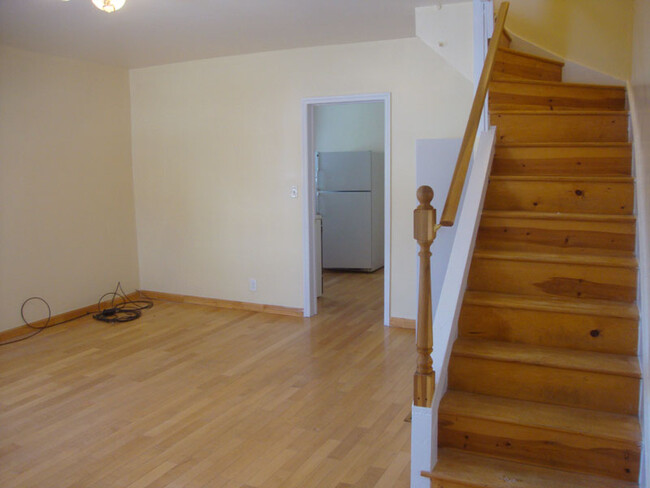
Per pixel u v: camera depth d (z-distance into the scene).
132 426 2.95
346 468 2.52
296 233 5.00
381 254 7.59
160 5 3.46
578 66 3.96
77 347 4.26
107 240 5.43
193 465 2.55
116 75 5.46
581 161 3.08
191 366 3.83
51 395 3.35
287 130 4.91
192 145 5.37
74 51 4.68
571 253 2.75
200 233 5.46
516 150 3.19
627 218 2.67
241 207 5.21
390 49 4.46
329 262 7.31
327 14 3.74
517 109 3.48
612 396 2.22
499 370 2.37
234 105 5.11
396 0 3.51
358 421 2.99
